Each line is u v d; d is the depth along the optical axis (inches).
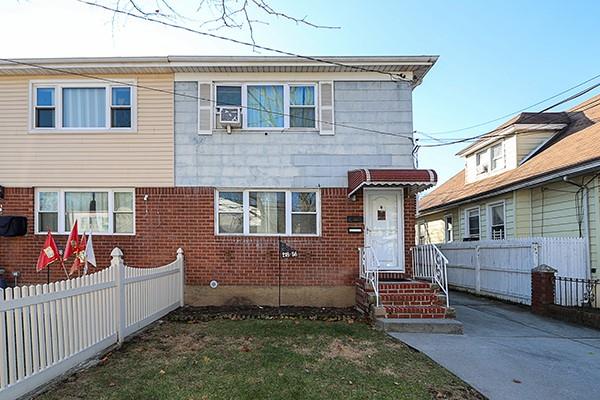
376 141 428.5
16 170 423.2
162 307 358.0
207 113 430.0
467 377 225.0
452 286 625.9
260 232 430.3
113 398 185.8
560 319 376.5
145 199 423.8
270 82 432.5
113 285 267.7
